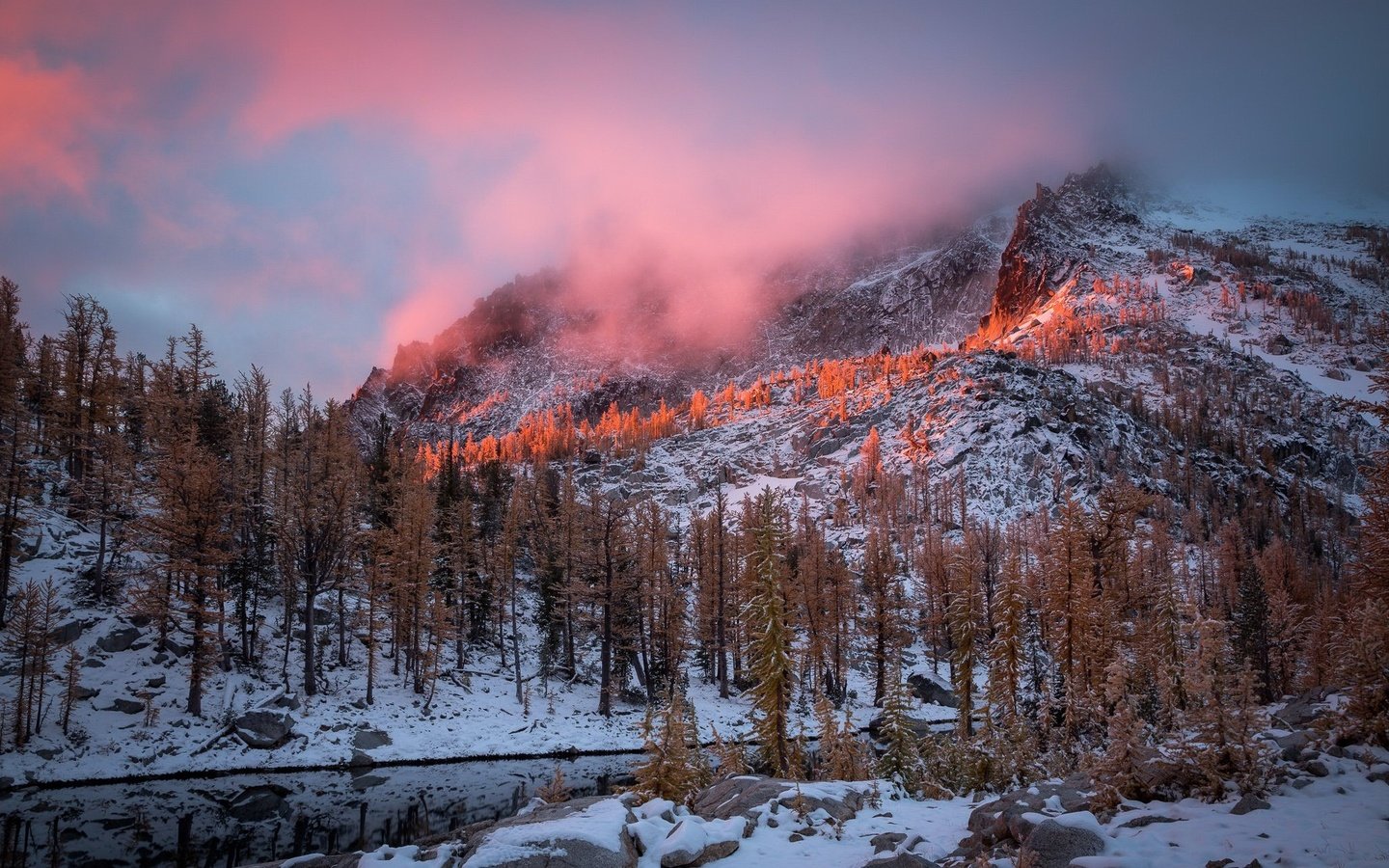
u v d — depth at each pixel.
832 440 153.50
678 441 181.88
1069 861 9.87
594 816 13.04
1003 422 136.12
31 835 24.36
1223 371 196.62
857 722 53.06
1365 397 193.62
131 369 61.03
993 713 31.94
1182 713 13.21
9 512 38.00
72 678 32.91
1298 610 53.97
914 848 12.12
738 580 62.66
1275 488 146.62
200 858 22.56
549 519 65.94
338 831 25.62
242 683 39.62
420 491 53.88
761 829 14.16
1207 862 9.27
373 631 42.84
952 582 61.62
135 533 40.97
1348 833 9.45
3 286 51.09
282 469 52.53
